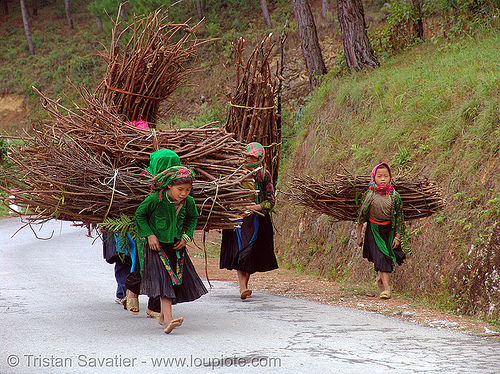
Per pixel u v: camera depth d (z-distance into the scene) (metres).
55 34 93.62
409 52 26.89
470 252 12.16
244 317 11.40
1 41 92.62
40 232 32.25
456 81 17.58
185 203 9.59
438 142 15.39
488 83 15.33
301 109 31.12
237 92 16.73
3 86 81.81
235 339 9.38
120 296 12.62
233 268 13.82
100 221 10.07
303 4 31.78
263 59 16.23
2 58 88.38
